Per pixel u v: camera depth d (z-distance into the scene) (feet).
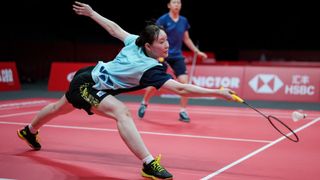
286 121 26.37
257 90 38.83
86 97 13.85
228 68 39.88
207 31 77.92
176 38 25.63
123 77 13.58
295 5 76.13
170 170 14.58
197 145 18.76
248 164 15.48
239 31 78.18
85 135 20.79
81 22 69.62
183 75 25.94
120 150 17.61
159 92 41.57
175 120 26.18
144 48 13.88
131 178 13.58
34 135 17.03
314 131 22.67
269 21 77.56
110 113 13.56
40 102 35.78
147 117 27.37
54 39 66.95
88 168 14.75
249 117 28.02
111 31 15.19
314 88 37.47
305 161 16.02
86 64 44.73
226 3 76.59
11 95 41.32
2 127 22.82
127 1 70.74
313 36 76.95
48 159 15.96
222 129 22.99
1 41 57.52
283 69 38.50
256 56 77.36
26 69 60.13
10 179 13.26
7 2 61.46
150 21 14.43
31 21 65.51
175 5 25.39
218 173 14.23
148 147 18.25
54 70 45.88
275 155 16.97
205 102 37.01
